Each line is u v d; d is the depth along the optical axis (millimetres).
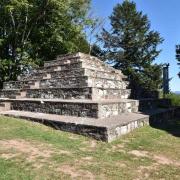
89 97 11281
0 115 11633
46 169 5551
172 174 5773
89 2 26078
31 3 20234
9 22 21078
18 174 5199
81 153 6777
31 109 12273
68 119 9508
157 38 35875
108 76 14719
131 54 35875
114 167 5941
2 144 7129
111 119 9672
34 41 21812
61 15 21891
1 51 21094
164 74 20812
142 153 7203
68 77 12844
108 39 36594
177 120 14875
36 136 8109
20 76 18422
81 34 25547
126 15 37000
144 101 14266
